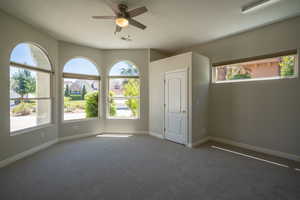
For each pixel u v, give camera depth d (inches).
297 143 109.6
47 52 139.9
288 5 94.3
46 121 146.3
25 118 123.6
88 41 158.1
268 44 122.3
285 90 114.6
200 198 69.1
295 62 112.2
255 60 129.9
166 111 161.8
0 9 99.0
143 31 134.0
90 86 181.0
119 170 94.8
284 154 114.9
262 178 85.7
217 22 117.8
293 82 111.0
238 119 140.3
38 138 129.8
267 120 123.4
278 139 117.9
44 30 131.0
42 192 72.6
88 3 92.8
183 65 144.0
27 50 123.3
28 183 80.0
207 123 159.5
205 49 163.8
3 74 102.0
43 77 142.6
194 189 75.6
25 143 117.1
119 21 90.9
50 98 147.1
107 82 186.5
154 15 107.3
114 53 184.5
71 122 163.9
